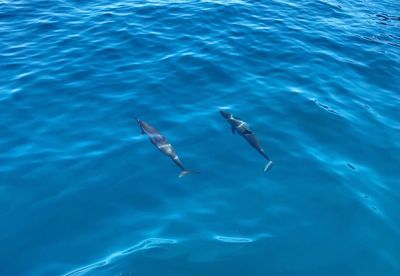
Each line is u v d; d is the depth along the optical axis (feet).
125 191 27.43
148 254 22.94
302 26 53.78
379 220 25.85
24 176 28.37
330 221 25.70
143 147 31.07
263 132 33.37
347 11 61.16
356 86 41.01
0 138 31.76
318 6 61.67
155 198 26.91
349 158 31.14
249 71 41.96
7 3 56.49
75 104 35.94
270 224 25.26
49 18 52.34
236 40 48.11
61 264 22.53
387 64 45.83
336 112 36.40
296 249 23.72
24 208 25.99
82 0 58.49
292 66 43.57
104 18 52.60
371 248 24.03
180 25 51.16
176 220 25.27
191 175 28.76
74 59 43.01
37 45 45.78
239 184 28.17
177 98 37.09
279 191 27.73
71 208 26.09
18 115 34.37
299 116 35.53
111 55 43.88
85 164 29.50
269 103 36.99
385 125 35.14
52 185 27.73
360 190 28.12
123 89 38.09
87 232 24.50
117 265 22.30
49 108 35.37
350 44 50.03
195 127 33.42
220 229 24.76
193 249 23.34
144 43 46.42
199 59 43.39
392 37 53.36
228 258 22.89
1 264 22.56
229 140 32.07
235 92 38.34
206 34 49.19
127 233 24.41
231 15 54.85
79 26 50.31
